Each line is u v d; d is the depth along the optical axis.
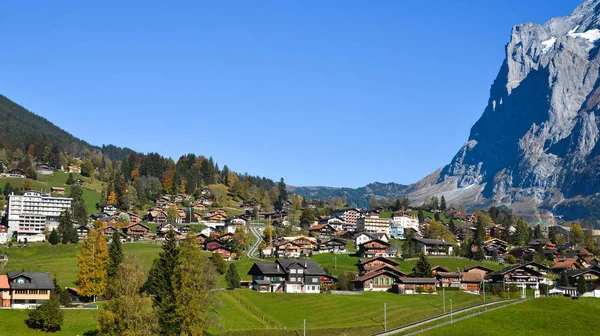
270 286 191.12
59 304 147.25
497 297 191.00
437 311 165.62
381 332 144.75
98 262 170.12
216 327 140.00
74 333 135.25
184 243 135.50
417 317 158.75
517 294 195.50
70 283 191.50
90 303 162.88
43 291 156.00
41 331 134.38
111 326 123.25
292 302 171.38
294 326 148.62
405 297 186.00
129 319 123.19
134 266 131.00
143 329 123.69
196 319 126.31
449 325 149.88
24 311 143.88
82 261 169.88
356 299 177.75
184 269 131.50
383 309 165.00
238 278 191.38
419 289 197.50
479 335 143.38
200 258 135.00
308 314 159.88
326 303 170.88
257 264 197.12
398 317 157.25
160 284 133.12
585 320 154.75
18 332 132.00
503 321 153.00
